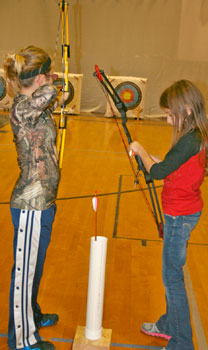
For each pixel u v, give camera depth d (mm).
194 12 8562
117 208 3645
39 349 1776
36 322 1916
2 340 1863
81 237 3027
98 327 1803
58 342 1888
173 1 8547
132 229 3221
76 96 8508
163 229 1734
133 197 3943
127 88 8523
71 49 8875
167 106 1583
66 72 1877
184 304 1716
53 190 1694
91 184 4273
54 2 8641
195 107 1541
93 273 1729
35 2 8672
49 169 1662
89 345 1776
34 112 1571
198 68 8828
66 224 3242
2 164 4766
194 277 2551
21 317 1745
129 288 2385
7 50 8930
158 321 1965
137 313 2156
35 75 1584
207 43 8680
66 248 2836
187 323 1724
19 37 8859
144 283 2451
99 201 3795
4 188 3967
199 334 2008
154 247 2936
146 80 8492
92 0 8617
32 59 1570
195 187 1637
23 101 1589
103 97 9023
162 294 2350
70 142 6137
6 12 8742
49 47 8875
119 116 8586
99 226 3244
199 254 2869
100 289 1754
